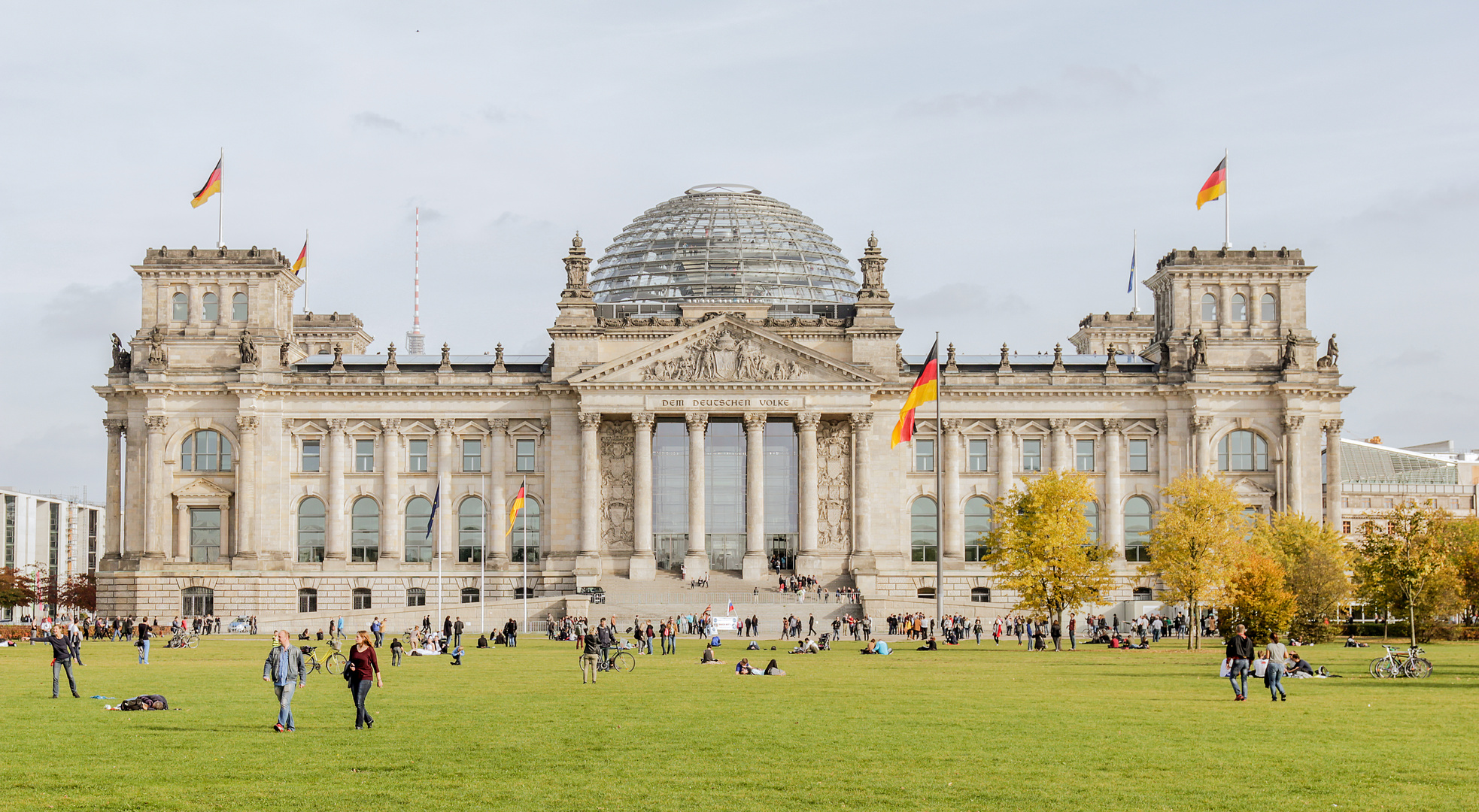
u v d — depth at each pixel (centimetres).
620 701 7744
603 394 19838
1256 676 9344
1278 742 6003
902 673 10031
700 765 5369
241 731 6297
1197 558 13750
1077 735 6206
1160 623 17000
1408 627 15362
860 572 19788
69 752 5638
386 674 9950
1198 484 14138
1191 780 5062
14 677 9381
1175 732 6319
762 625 17625
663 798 4728
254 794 4772
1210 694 8219
